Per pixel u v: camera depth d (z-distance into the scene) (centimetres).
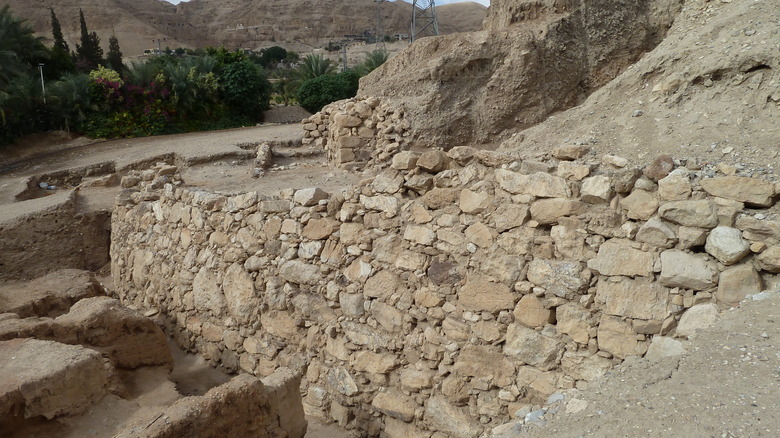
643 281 427
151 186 930
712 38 595
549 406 365
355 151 1101
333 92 2678
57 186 1509
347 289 614
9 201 1289
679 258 411
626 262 432
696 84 562
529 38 895
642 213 430
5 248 1123
